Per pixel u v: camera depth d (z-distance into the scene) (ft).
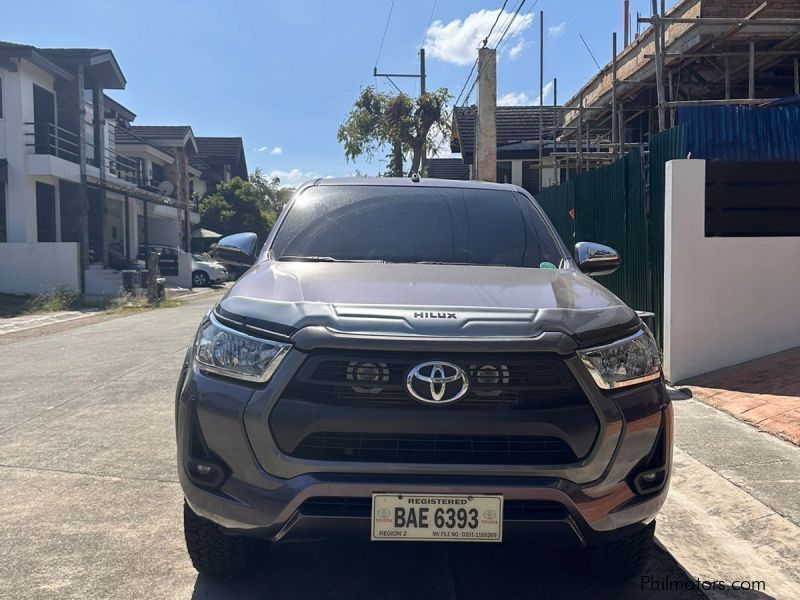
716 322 21.72
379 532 8.04
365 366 8.16
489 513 8.05
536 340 8.27
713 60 34.68
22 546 11.29
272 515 8.13
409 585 10.28
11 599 9.64
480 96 48.55
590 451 8.28
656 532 12.05
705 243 21.52
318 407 8.09
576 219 32.91
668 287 21.53
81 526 12.08
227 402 8.43
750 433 16.70
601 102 43.83
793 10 30.53
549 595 10.05
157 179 105.29
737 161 23.03
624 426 8.49
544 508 8.26
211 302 63.62
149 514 12.60
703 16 30.66
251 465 8.22
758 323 21.93
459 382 8.09
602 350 8.59
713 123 22.93
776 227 23.71
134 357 29.30
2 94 59.26
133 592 9.91
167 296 68.69
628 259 25.93
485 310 8.84
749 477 14.02
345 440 8.14
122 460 15.53
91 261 72.95
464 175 88.48
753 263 21.79
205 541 9.59
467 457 8.14
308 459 8.07
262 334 8.60
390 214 13.08
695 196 21.43
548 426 8.14
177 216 103.24
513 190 14.44
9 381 24.39
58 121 66.64
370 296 9.30
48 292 54.80
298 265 11.22
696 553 11.30
